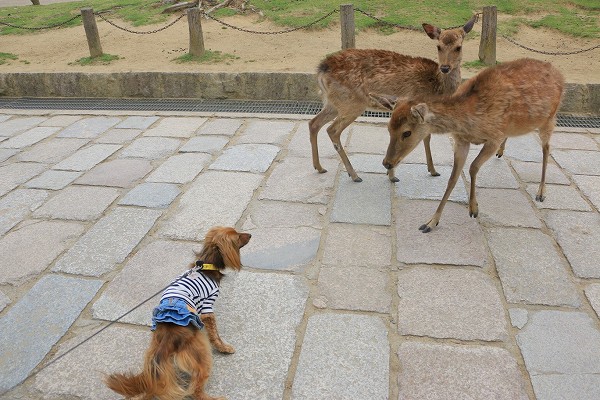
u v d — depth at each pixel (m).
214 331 3.01
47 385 2.93
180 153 6.10
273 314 3.43
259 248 4.17
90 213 4.78
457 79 5.21
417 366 3.00
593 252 4.01
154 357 2.47
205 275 2.92
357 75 5.00
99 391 2.88
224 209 4.79
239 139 6.48
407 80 5.01
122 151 6.22
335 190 5.11
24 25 11.95
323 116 5.26
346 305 3.51
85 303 3.59
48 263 4.05
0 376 3.01
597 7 10.70
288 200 4.93
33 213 4.82
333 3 11.27
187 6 11.84
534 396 2.79
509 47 9.15
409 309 3.46
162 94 8.50
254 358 3.07
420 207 4.76
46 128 7.14
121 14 12.18
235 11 11.45
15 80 8.84
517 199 4.86
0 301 3.65
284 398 2.80
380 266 3.92
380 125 6.87
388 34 9.79
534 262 3.91
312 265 3.95
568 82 7.28
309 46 9.44
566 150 5.96
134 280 3.81
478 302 3.50
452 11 10.55
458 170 4.28
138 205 4.89
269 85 8.08
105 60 9.27
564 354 3.05
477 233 4.31
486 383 2.87
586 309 3.42
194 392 2.64
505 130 4.30
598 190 4.99
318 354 3.10
